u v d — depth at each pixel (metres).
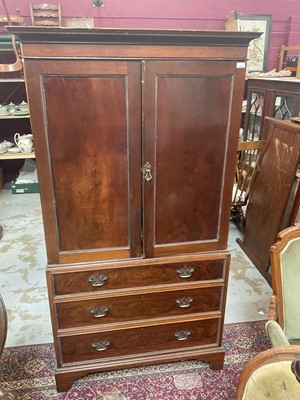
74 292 1.43
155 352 1.61
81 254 1.39
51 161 1.24
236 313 2.03
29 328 1.90
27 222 3.15
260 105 3.17
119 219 1.37
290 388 0.73
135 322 1.53
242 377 0.83
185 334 1.60
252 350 1.77
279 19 3.74
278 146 2.28
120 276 1.45
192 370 1.66
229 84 1.24
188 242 1.46
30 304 2.09
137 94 1.19
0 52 3.42
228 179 1.39
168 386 1.57
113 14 3.48
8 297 2.15
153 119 1.23
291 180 2.07
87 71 1.14
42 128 1.19
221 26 3.68
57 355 1.50
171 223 1.42
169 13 3.55
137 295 1.48
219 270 1.53
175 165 1.32
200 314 1.58
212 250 1.50
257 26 3.68
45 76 1.12
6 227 3.05
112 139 1.24
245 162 3.05
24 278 2.34
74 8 3.42
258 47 3.75
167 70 1.18
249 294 2.20
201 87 1.23
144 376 1.62
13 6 3.36
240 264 2.55
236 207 3.01
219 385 1.58
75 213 1.33
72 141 1.22
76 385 1.58
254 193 2.58
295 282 1.28
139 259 1.44
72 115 1.19
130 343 1.57
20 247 2.73
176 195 1.37
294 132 2.09
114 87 1.17
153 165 1.30
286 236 1.28
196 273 1.51
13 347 1.77
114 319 1.51
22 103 3.41
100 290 1.46
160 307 1.53
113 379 1.61
